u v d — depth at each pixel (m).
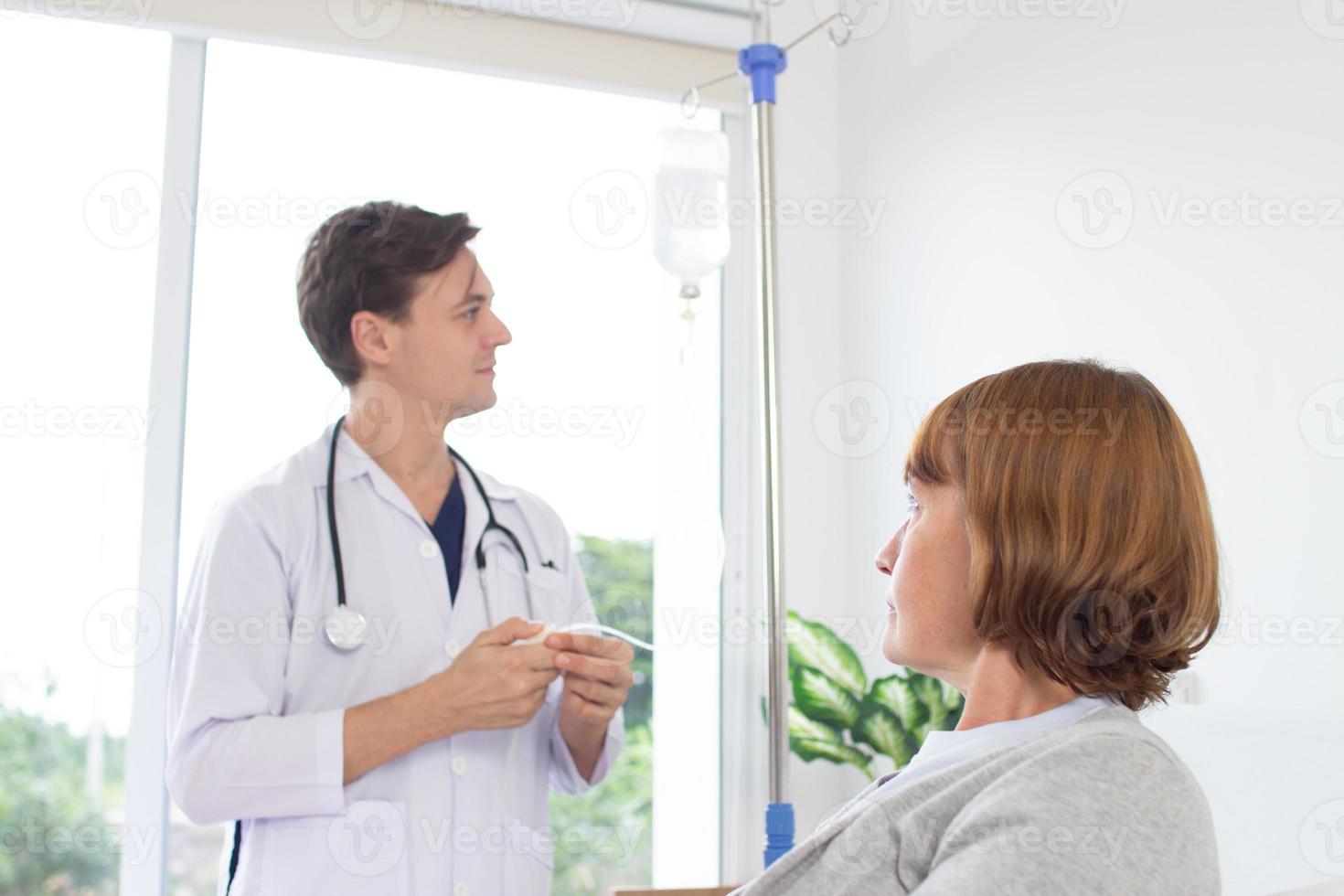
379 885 1.18
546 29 2.04
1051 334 1.66
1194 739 1.13
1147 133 1.48
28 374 1.76
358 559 1.27
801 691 1.78
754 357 2.18
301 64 1.93
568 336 2.08
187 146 1.84
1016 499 0.77
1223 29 1.36
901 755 1.75
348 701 1.24
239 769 1.13
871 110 2.17
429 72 2.00
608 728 1.37
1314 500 1.21
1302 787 1.02
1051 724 0.76
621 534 2.12
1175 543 0.76
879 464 2.09
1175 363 1.42
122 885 1.73
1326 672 1.18
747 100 2.19
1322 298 1.21
